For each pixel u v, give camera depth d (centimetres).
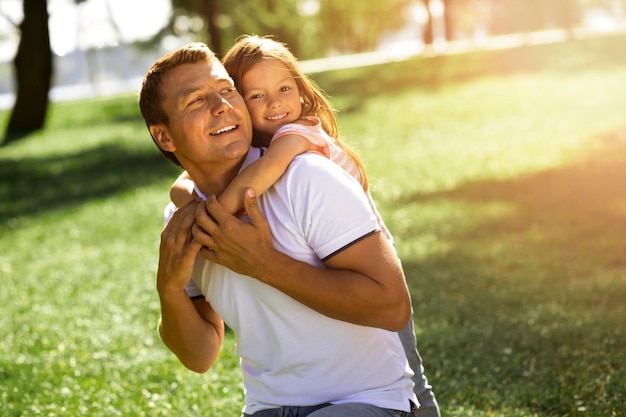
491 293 684
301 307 256
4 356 644
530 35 3869
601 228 886
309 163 253
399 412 263
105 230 1198
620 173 1167
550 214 984
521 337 571
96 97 3397
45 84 2633
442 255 834
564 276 719
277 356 262
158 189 1501
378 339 263
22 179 1822
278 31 4812
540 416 447
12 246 1166
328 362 258
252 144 316
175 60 264
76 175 1792
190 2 4375
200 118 259
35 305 808
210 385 524
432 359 543
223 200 254
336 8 5669
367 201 267
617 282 677
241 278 261
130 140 2170
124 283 859
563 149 1412
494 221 975
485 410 464
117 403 514
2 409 515
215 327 298
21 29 2606
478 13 7119
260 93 309
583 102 1884
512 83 2272
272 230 255
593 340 553
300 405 261
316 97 315
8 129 2617
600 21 7425
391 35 6825
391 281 247
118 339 667
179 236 259
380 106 2170
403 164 1452
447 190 1199
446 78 2497
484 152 1479
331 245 247
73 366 603
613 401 450
